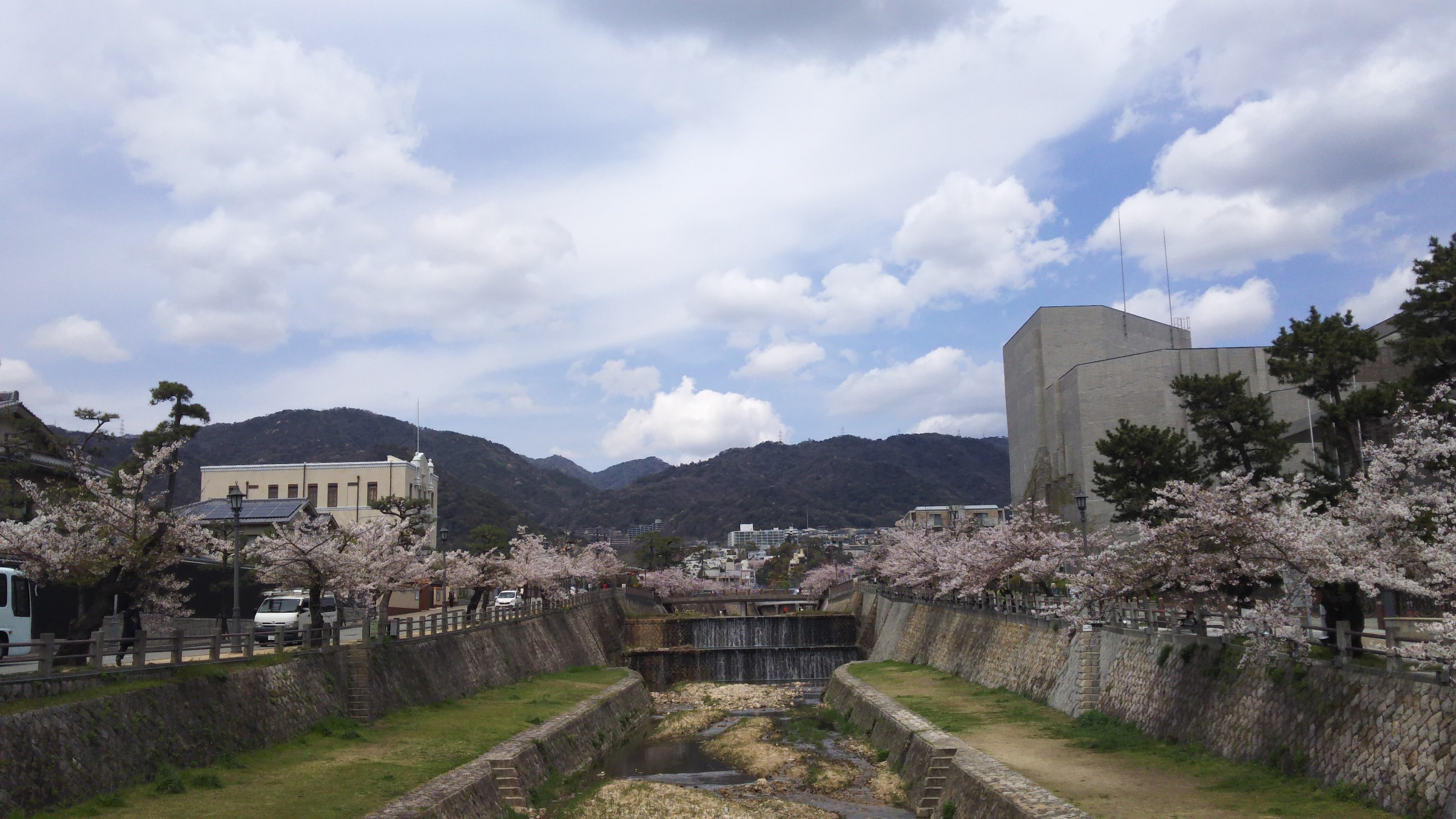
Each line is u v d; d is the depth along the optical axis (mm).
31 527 31609
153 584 35250
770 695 74250
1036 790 26688
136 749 25062
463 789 28281
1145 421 73938
